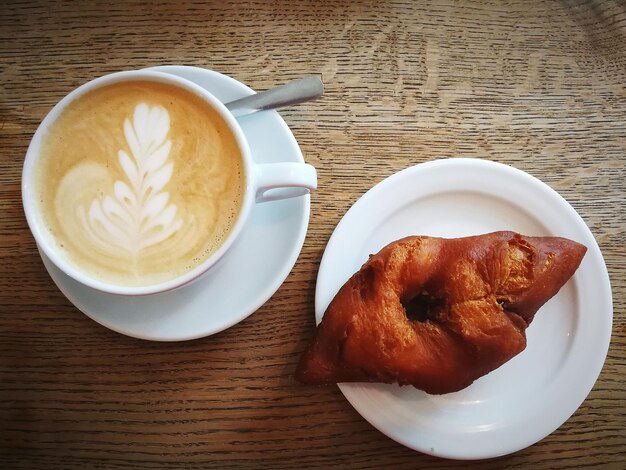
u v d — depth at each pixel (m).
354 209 0.28
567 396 0.28
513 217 0.30
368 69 0.31
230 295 0.27
